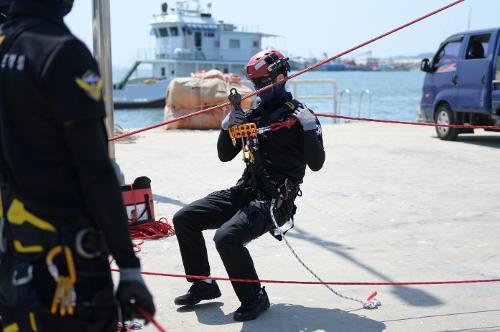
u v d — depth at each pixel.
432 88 14.50
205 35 41.16
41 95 2.06
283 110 4.09
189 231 4.28
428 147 12.96
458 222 6.99
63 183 2.13
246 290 4.21
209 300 4.64
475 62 13.23
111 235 2.10
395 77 175.25
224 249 4.03
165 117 17.39
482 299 4.67
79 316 2.19
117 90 42.72
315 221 7.02
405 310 4.45
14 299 2.13
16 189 2.17
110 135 7.47
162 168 10.45
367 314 4.38
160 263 5.50
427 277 5.17
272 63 4.14
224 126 4.28
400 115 33.56
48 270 2.17
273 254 5.77
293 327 4.14
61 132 2.09
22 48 2.11
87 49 2.15
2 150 2.20
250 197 4.22
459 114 13.90
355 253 5.83
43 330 2.18
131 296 2.11
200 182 9.23
